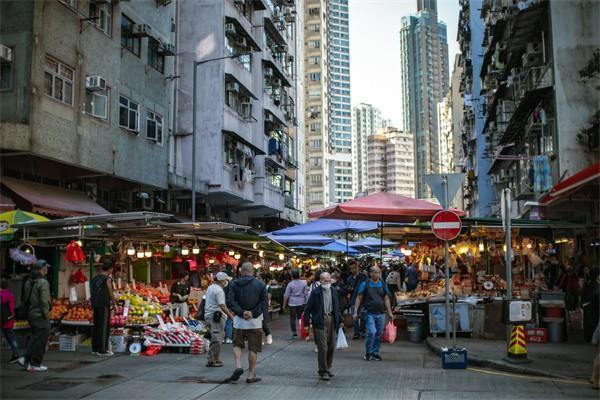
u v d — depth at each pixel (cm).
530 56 2847
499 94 3781
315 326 967
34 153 1599
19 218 1264
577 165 2408
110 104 2011
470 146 5697
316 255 3919
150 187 2347
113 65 2041
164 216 1299
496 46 3797
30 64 1598
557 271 2242
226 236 1808
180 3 2975
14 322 1195
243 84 3162
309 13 9719
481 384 906
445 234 1186
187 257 2231
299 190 5756
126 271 1852
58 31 1730
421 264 2780
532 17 2678
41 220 1272
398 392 845
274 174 4088
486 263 2397
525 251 2117
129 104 2147
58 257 1725
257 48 3447
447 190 1206
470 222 1775
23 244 1291
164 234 1638
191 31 2956
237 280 959
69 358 1162
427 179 1217
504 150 3700
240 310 936
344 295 1823
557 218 2202
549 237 2147
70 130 1767
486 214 5194
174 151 2862
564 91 2455
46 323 1023
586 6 2478
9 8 1625
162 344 1253
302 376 990
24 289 1035
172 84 2877
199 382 927
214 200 3198
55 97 1709
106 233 1495
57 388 869
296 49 5500
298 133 5806
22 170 1725
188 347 1256
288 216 4669
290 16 4719
